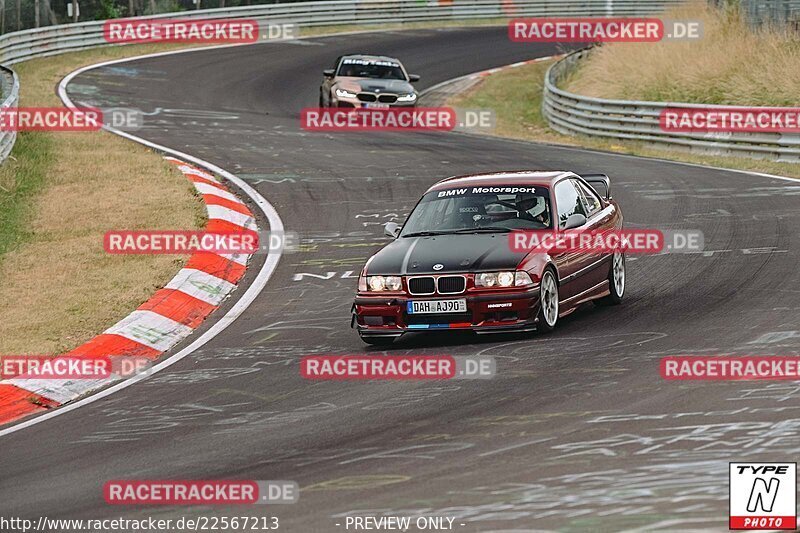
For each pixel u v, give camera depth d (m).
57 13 147.38
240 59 137.00
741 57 100.50
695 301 40.16
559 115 103.31
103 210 60.31
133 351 39.00
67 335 41.00
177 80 120.94
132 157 73.69
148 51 138.38
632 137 91.19
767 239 50.00
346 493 23.08
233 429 28.92
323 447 26.55
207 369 35.97
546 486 22.55
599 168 74.69
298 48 147.50
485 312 35.34
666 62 104.56
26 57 125.62
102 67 124.75
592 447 24.83
